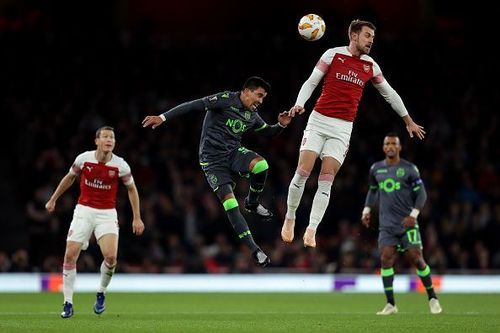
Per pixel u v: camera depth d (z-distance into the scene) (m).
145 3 98.50
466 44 98.06
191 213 76.06
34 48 91.31
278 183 82.00
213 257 73.38
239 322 38.06
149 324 36.50
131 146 83.12
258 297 62.59
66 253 40.28
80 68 91.06
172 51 94.12
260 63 93.44
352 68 36.03
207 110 38.62
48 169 79.06
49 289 67.81
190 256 73.56
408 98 93.12
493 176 82.69
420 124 90.44
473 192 80.88
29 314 43.75
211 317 42.41
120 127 84.44
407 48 96.12
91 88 89.69
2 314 43.81
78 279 68.06
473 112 91.75
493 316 43.00
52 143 83.06
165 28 98.81
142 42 93.56
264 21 98.38
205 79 92.50
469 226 76.81
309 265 72.75
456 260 74.31
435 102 92.62
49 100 88.12
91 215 40.47
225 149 38.31
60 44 91.94
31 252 73.75
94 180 40.41
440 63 95.75
